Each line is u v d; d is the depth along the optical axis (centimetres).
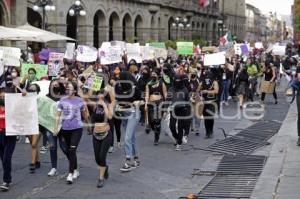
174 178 1324
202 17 11625
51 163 1451
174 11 9375
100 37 6606
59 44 5325
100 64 2506
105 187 1234
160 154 1623
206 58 2477
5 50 1998
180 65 2542
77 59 2672
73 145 1271
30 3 5006
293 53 7531
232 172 1371
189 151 1672
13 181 1280
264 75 3077
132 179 1312
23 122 1199
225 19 15688
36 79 1858
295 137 1723
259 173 1341
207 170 1404
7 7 3894
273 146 1630
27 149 1681
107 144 1242
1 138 1201
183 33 9925
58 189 1212
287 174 1238
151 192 1191
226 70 2856
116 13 6912
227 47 4366
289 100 3184
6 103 1192
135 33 7888
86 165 1468
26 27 3066
